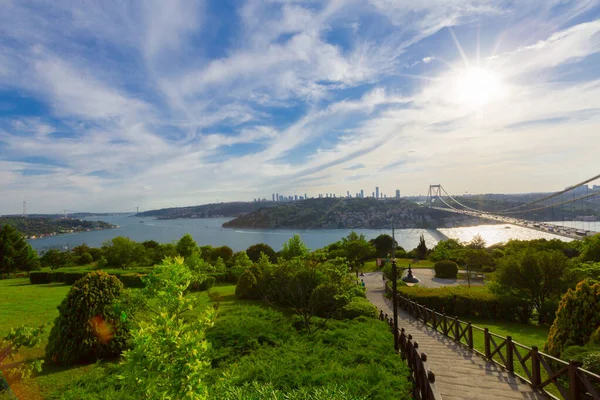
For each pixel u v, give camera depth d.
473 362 8.52
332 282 11.84
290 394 5.32
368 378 6.06
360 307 14.35
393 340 9.13
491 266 33.97
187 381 3.71
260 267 20.27
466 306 17.66
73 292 8.53
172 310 4.48
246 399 4.92
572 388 5.65
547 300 16.84
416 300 18.53
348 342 8.72
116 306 6.75
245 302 17.48
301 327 11.38
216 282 27.42
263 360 7.36
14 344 4.42
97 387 6.39
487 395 6.45
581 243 32.53
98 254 46.78
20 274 36.88
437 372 7.71
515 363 8.95
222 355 7.83
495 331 14.34
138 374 3.78
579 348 7.02
